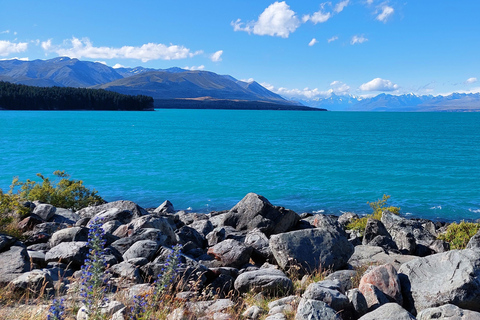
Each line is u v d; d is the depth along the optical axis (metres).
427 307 7.50
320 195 36.88
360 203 34.16
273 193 37.44
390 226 18.30
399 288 7.93
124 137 105.00
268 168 52.50
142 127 155.25
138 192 36.88
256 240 12.89
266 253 12.07
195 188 38.97
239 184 41.28
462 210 32.41
